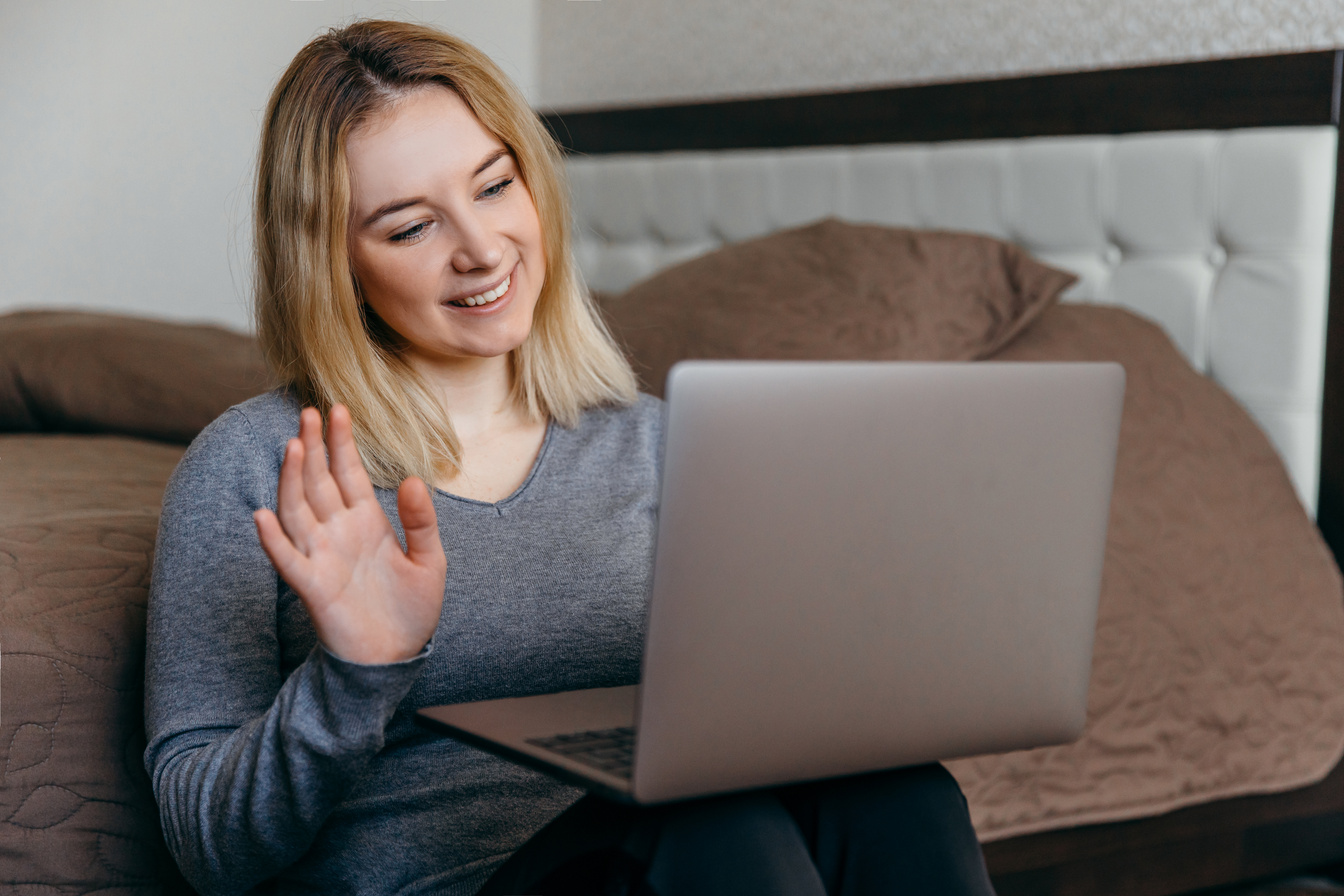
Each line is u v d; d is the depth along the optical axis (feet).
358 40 3.48
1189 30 6.56
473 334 3.49
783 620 2.45
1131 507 5.39
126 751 3.66
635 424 3.89
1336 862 5.91
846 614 2.52
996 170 7.11
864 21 8.02
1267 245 6.18
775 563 2.42
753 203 8.25
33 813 3.50
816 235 6.66
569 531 3.55
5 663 3.52
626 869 2.69
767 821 2.70
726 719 2.44
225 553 3.21
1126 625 5.07
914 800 2.89
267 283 3.54
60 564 3.89
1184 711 5.05
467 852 3.25
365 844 3.21
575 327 3.90
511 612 3.36
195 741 3.01
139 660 3.76
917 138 7.48
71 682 3.61
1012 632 2.76
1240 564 5.49
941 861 2.82
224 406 6.62
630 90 9.60
